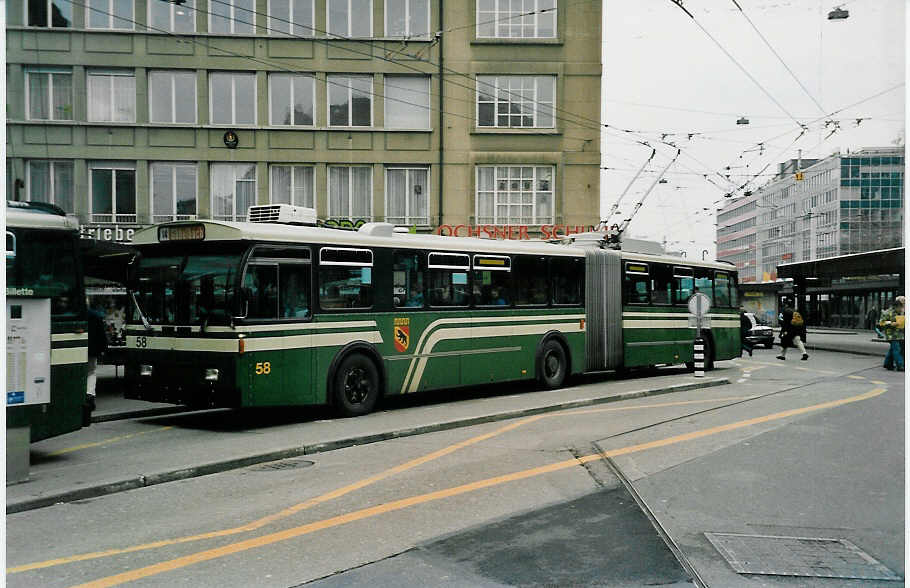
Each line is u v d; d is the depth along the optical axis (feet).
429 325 46.19
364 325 42.39
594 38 94.63
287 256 38.91
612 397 49.01
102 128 89.15
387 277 43.93
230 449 31.99
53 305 28.73
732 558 18.08
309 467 29.27
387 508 22.84
